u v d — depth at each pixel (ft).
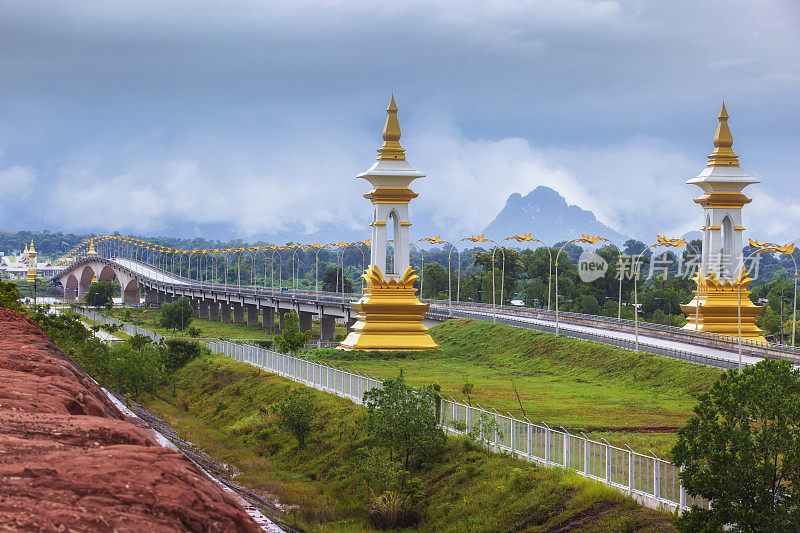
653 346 336.29
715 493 125.29
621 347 344.28
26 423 55.21
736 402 129.08
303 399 239.30
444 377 326.03
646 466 150.71
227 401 314.35
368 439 217.77
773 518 119.03
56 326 387.75
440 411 213.46
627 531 139.13
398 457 202.28
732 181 435.94
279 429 248.11
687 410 246.06
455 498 176.76
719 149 446.19
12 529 36.55
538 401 263.29
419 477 192.54
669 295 639.76
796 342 536.83
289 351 395.75
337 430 233.76
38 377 77.05
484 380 317.83
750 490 124.36
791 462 122.52
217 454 239.30
